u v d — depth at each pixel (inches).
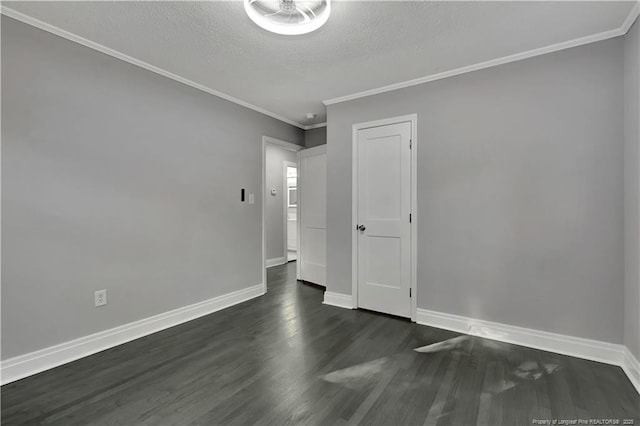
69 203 90.0
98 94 95.9
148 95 109.0
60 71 87.6
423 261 118.7
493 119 105.0
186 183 122.2
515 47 95.7
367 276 133.6
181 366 87.2
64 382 79.0
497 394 73.8
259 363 88.9
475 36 89.5
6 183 79.0
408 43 93.3
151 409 68.7
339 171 140.0
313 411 68.1
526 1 73.9
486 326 106.7
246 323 119.6
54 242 87.1
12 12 78.0
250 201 151.5
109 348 98.2
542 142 97.5
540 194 98.0
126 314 103.5
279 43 93.5
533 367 86.0
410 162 122.3
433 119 116.3
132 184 104.9
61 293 88.6
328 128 142.7
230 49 96.9
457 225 111.9
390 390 75.7
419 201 119.4
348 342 102.7
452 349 97.3
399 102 124.0
